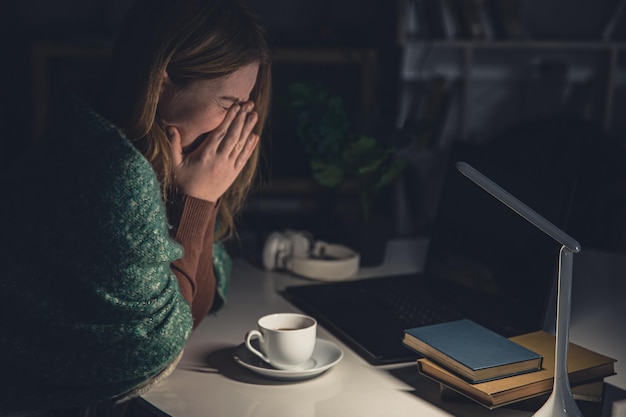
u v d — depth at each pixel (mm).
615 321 1339
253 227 3004
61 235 1054
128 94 1142
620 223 1916
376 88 3205
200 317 1285
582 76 3363
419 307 1368
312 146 1630
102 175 1043
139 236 1047
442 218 1558
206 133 1252
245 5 1215
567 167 1882
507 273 1311
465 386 961
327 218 1733
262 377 1082
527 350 1014
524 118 3490
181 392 1031
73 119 1090
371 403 1000
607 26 3420
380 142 1651
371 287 1493
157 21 1128
